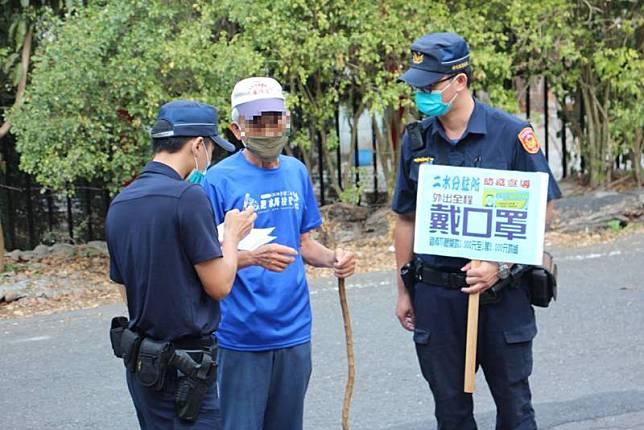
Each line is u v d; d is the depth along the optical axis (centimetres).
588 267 875
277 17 889
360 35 904
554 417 566
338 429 562
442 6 950
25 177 1021
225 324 427
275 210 431
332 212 1030
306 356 440
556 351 673
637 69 995
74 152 854
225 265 378
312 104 973
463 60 426
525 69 1024
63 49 846
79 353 711
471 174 426
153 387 374
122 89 852
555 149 1224
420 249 434
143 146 875
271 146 420
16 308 827
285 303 430
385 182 1059
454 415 449
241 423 430
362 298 814
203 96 867
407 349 691
